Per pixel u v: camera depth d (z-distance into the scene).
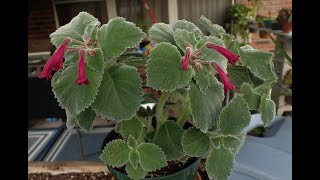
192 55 0.21
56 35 0.22
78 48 0.21
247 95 0.23
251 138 0.40
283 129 0.42
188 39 0.22
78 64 0.20
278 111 0.72
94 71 0.20
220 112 0.21
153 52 0.20
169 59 0.20
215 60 0.22
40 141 0.90
